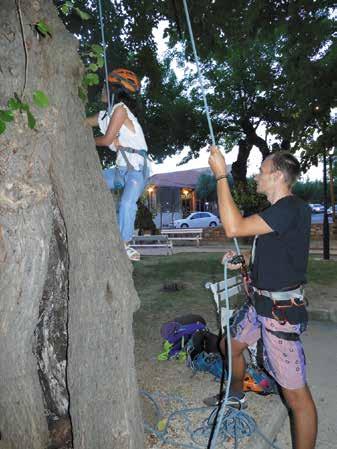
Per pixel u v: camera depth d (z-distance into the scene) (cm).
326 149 1131
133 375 242
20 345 233
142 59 800
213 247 1778
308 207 250
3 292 220
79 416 235
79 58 241
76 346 232
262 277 244
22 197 213
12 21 211
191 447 286
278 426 325
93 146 246
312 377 422
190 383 386
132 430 237
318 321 610
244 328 280
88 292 227
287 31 761
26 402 246
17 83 209
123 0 708
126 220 286
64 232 256
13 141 208
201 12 670
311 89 917
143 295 781
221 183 239
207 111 254
